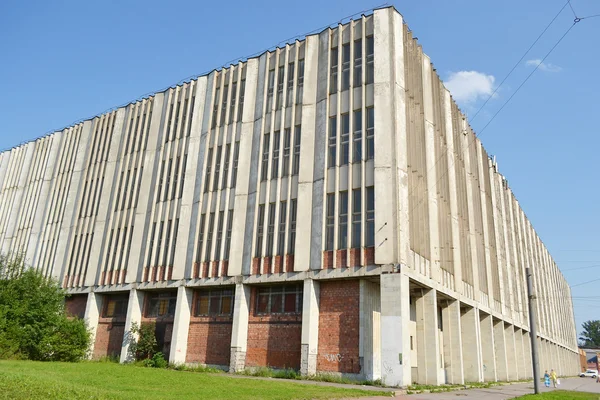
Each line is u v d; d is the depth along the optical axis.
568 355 87.69
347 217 25.62
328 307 25.42
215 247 30.78
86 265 37.91
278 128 30.53
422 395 19.77
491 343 37.88
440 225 30.80
